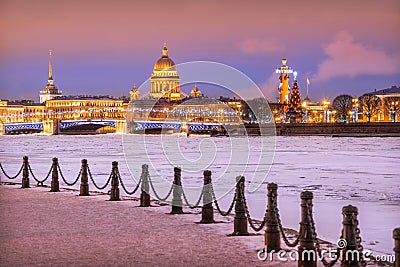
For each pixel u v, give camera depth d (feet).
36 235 62.28
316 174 179.63
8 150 377.50
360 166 219.20
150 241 59.21
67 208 83.66
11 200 93.66
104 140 635.25
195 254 53.47
